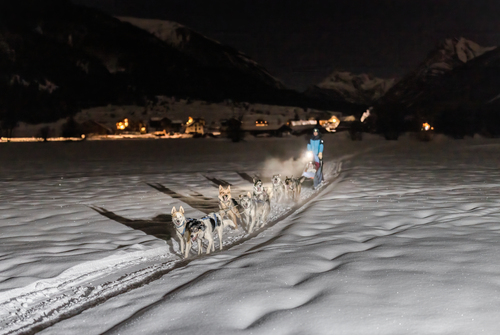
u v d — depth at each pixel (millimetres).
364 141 63188
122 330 3914
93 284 5648
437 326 3707
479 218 8305
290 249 6309
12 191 14875
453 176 16812
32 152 44375
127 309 4469
